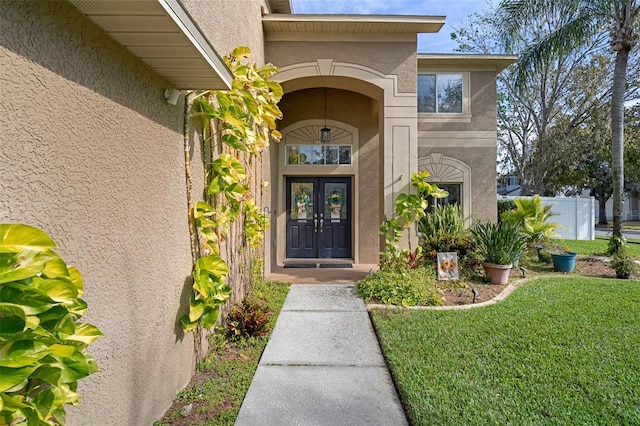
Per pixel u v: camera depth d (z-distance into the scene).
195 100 3.33
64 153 1.67
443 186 9.43
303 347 3.82
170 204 2.83
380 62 6.76
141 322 2.37
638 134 18.02
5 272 1.23
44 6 1.55
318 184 9.33
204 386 3.03
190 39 2.05
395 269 6.10
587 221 14.77
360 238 8.99
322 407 2.73
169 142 2.82
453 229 7.43
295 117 9.09
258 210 5.45
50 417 1.43
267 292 5.66
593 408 2.60
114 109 2.07
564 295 5.51
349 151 9.13
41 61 1.54
